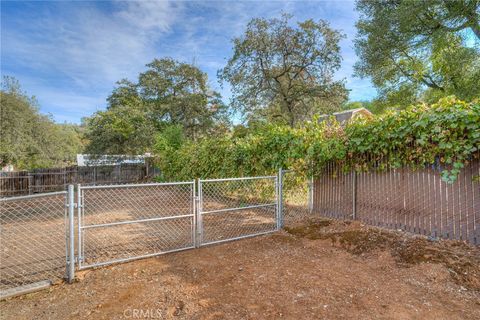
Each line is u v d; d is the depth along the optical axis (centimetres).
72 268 317
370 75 1278
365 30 1166
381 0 1140
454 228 404
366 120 529
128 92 2261
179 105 2191
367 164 520
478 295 266
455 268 313
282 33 1442
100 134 1816
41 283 304
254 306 253
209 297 272
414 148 444
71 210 322
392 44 1099
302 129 649
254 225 570
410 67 1280
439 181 423
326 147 566
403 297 265
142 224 583
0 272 346
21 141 1725
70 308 259
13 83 1830
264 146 725
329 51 1441
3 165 1772
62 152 2102
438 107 412
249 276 321
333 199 595
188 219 626
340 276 317
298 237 479
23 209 857
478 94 941
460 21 959
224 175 877
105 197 1041
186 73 2281
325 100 1526
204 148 1006
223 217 640
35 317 244
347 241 430
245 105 1605
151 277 324
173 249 415
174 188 1120
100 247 434
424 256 348
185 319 235
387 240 419
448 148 397
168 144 1382
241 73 1566
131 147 1845
